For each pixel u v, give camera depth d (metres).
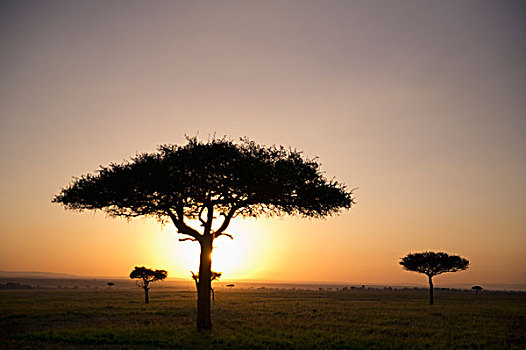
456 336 25.66
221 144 24.84
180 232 25.95
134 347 19.30
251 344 20.66
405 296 99.44
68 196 25.11
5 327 27.73
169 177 23.73
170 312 39.38
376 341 22.64
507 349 21.55
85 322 30.72
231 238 26.23
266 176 23.70
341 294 110.50
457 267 62.53
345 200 26.61
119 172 24.58
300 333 24.88
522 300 82.38
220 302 60.41
